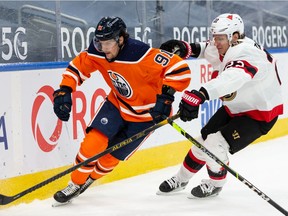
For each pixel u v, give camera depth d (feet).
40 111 36.81
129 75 32.32
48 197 37.29
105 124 33.88
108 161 35.04
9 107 34.83
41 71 36.81
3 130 34.55
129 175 42.73
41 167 36.86
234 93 34.01
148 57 31.86
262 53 32.99
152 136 44.83
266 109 34.37
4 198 30.58
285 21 65.10
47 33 43.83
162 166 45.93
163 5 51.98
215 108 51.55
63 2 45.06
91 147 33.63
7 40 41.27
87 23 46.68
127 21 49.55
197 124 49.47
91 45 32.91
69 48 45.06
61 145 38.24
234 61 32.07
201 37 55.88
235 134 34.17
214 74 36.06
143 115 33.91
